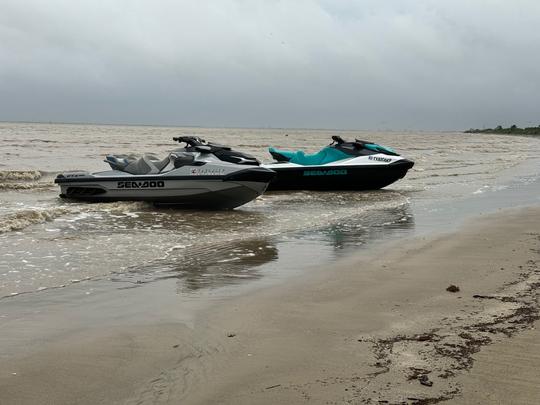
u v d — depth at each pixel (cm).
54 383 337
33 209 1088
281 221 1044
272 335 421
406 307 491
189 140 1229
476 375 340
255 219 1070
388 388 324
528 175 2155
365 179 1612
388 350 385
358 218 1084
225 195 1184
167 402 311
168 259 699
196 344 403
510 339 401
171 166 1204
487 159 3275
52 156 2677
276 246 793
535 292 530
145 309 491
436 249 754
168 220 1038
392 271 632
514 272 615
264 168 1184
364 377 340
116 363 367
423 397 312
